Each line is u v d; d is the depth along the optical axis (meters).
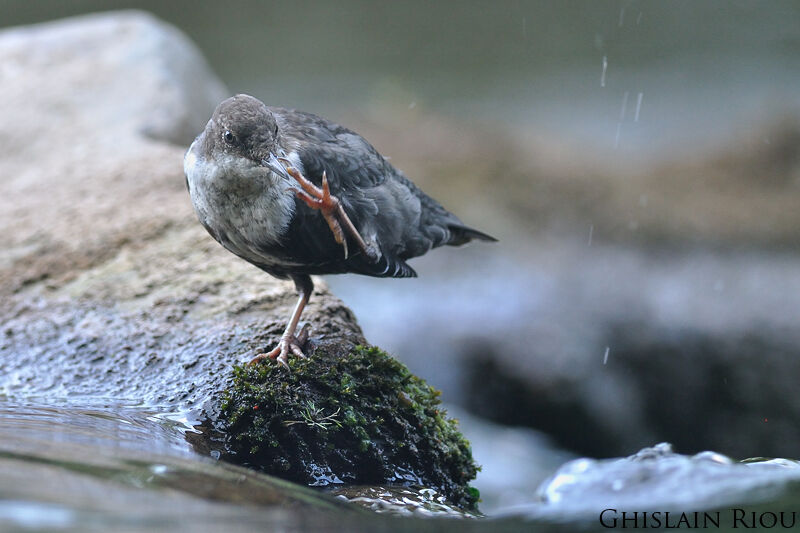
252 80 29.19
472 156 22.42
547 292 15.50
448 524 4.41
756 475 4.66
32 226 8.53
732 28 34.28
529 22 35.97
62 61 12.08
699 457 5.05
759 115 23.77
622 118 26.64
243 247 6.07
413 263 17.06
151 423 5.71
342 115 25.52
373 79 29.47
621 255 18.30
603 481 4.73
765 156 22.09
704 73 29.91
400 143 23.17
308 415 5.85
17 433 4.94
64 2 35.00
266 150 5.69
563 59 32.12
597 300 15.05
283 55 31.94
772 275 16.64
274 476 5.60
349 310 7.07
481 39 34.31
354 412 5.99
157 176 9.18
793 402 13.06
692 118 26.16
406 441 6.12
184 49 12.88
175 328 6.85
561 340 13.64
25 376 6.67
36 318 7.29
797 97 26.41
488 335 13.77
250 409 5.81
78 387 6.48
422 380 6.59
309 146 6.11
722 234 19.12
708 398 13.41
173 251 7.80
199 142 6.04
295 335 6.38
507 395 13.34
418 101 27.12
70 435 5.06
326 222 5.96
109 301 7.33
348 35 34.56
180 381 6.29
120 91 11.42
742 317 13.95
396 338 13.88
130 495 3.91
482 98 28.31
